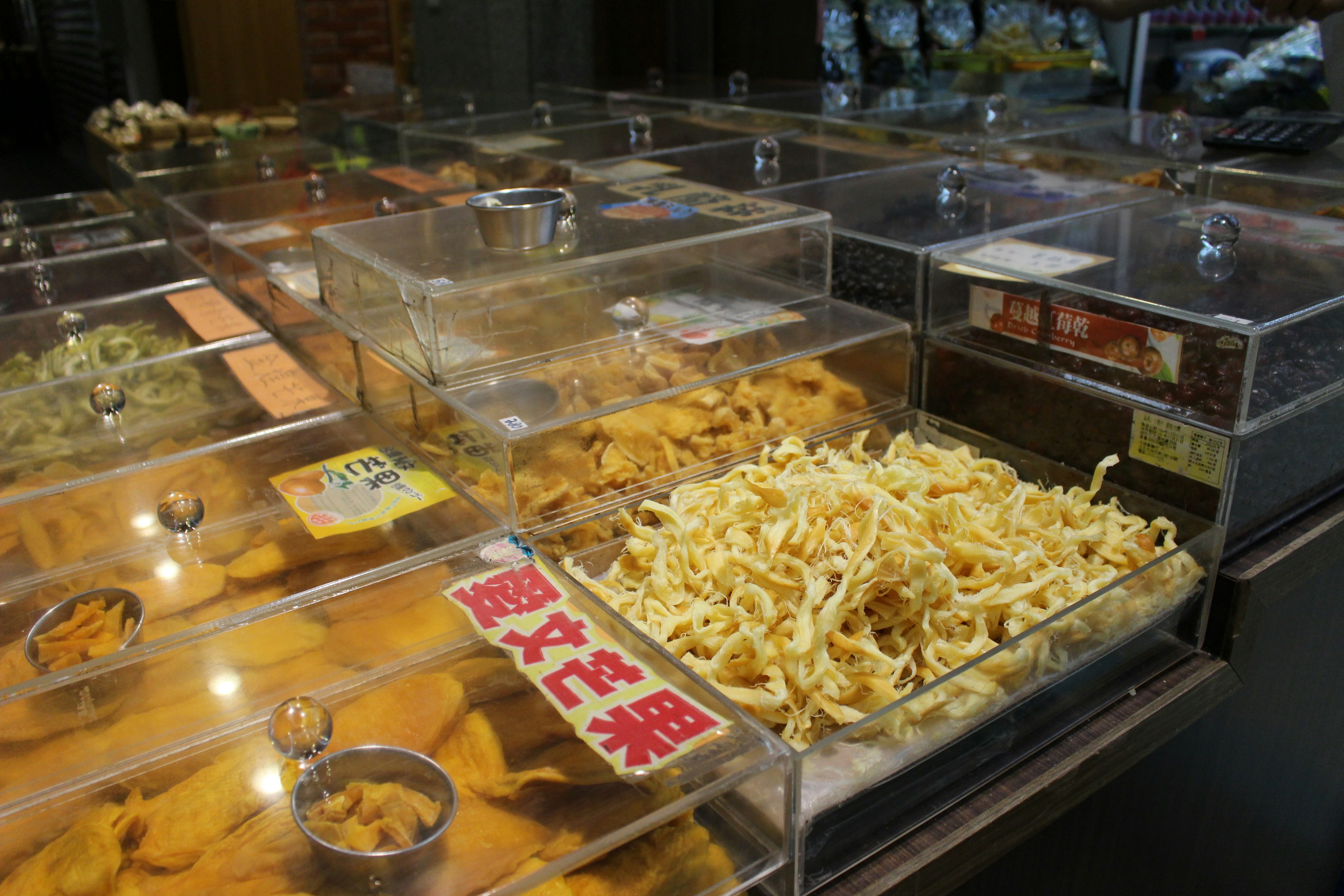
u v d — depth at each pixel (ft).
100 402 3.92
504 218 3.94
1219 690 3.42
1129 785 3.32
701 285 4.59
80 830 2.25
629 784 2.27
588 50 11.25
